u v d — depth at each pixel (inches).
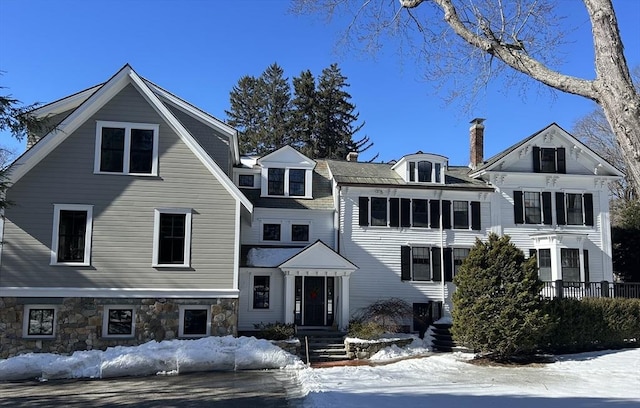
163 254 703.1
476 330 687.7
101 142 705.0
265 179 961.5
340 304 855.1
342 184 946.1
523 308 684.1
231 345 665.6
